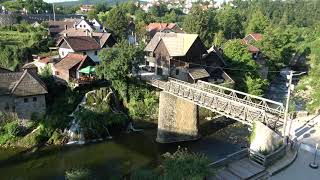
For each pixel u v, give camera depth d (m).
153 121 45.81
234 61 59.53
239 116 30.55
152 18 130.12
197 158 22.30
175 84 41.34
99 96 44.44
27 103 39.75
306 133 34.25
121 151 37.69
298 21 154.50
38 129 39.59
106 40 61.03
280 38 80.50
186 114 40.69
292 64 82.12
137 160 35.38
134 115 45.66
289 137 30.27
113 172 32.50
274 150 26.70
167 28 94.19
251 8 166.50
